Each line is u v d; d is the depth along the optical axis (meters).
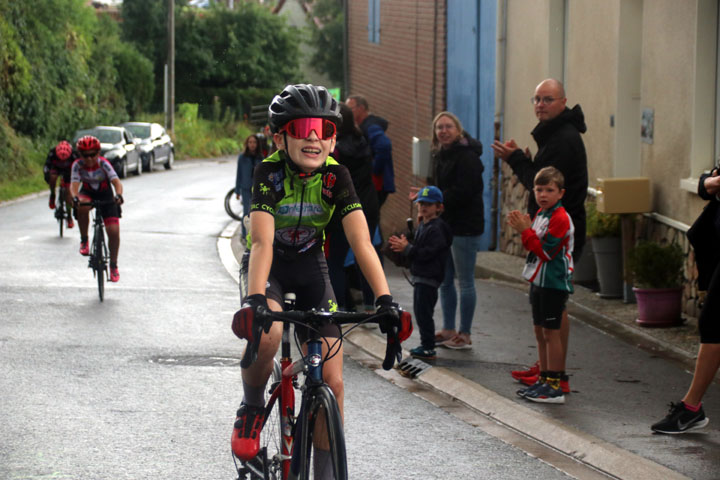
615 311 11.59
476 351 9.71
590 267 13.46
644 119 12.41
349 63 32.91
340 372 4.65
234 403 7.82
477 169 9.49
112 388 8.20
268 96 68.75
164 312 11.95
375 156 12.34
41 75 39.22
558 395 7.70
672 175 11.56
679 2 11.36
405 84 25.02
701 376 6.81
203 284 14.38
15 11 37.56
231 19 67.50
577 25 14.68
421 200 9.16
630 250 10.91
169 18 54.12
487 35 18.58
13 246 18.06
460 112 20.42
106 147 39.28
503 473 6.22
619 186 11.81
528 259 7.79
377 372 9.12
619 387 8.27
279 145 4.72
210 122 63.69
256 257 4.48
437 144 9.69
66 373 8.68
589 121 14.29
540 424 7.14
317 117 4.59
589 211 12.74
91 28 47.59
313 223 4.78
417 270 9.27
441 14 21.70
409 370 8.97
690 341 9.95
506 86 17.80
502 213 18.00
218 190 34.38
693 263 11.00
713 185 6.64
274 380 5.09
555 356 7.72
